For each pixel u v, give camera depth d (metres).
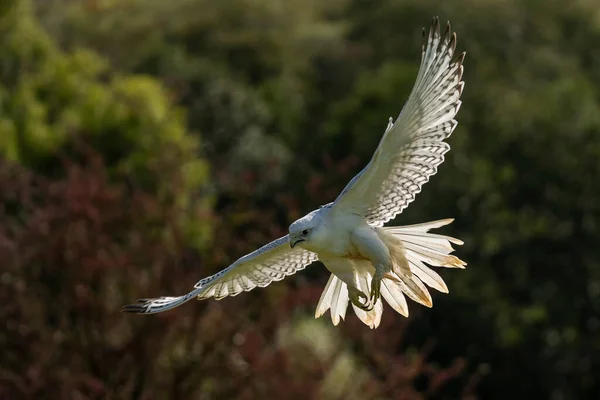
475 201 29.55
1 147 24.33
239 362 16.19
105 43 40.34
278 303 16.73
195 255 17.78
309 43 40.91
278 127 36.59
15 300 16.95
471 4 38.69
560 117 30.81
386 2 40.66
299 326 19.58
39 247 17.17
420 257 8.02
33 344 16.84
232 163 32.16
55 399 15.98
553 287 29.27
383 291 8.45
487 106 32.56
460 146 30.36
